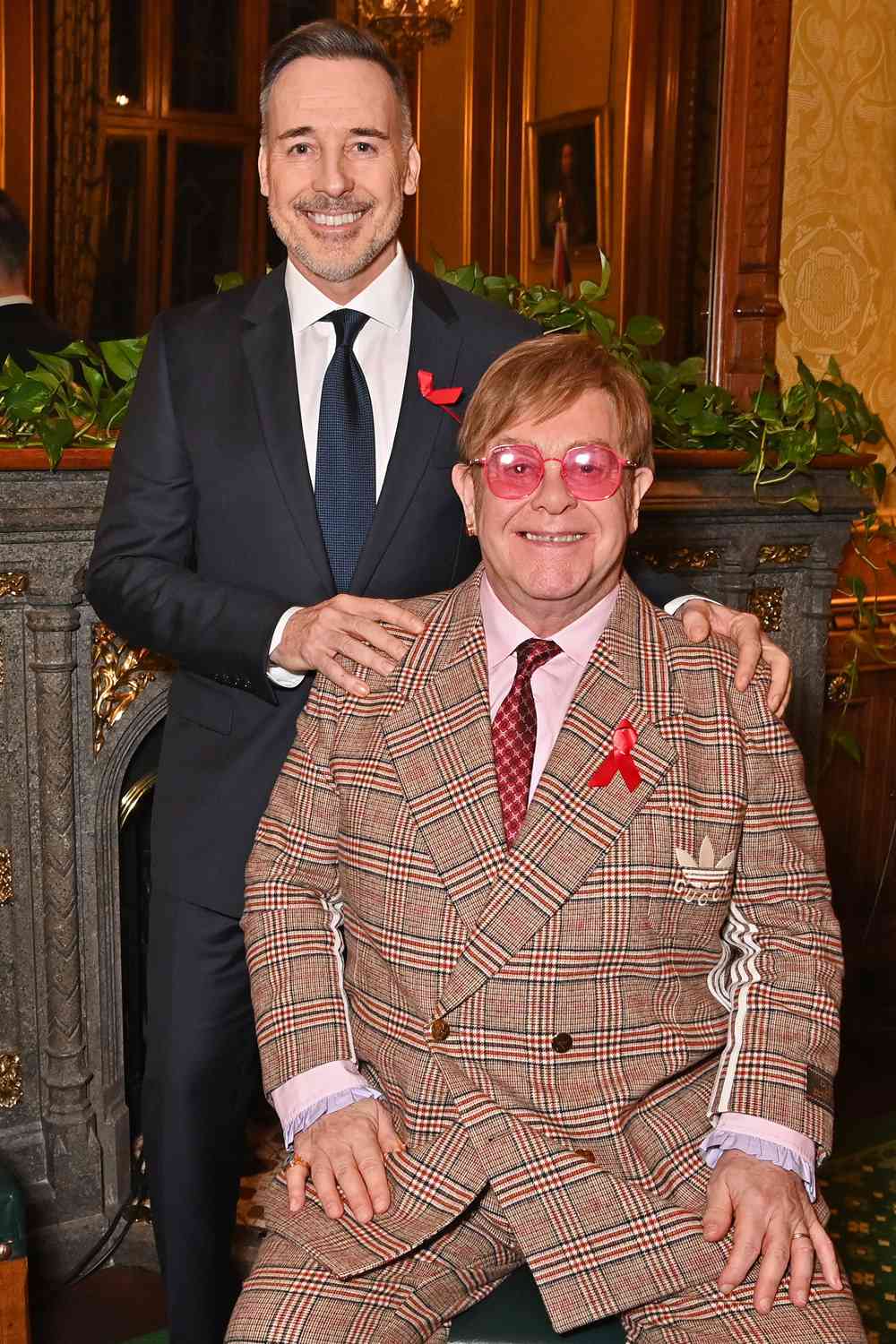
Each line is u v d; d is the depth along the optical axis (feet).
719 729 4.63
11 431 7.00
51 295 11.07
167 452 5.80
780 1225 4.16
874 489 9.75
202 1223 6.11
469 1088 4.39
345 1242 4.23
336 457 5.76
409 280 5.97
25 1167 7.60
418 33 11.72
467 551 5.96
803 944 4.59
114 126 11.09
